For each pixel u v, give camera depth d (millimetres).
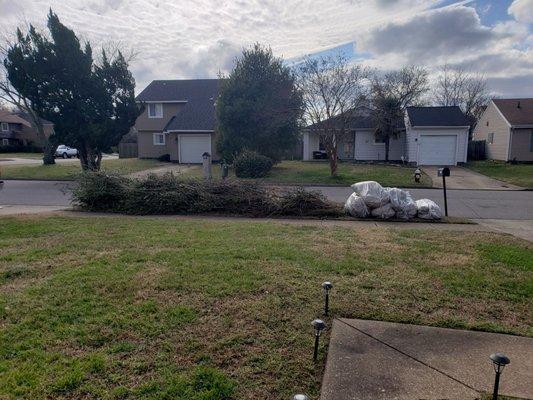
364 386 2590
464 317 3641
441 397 2479
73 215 9148
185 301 3857
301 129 23109
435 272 4793
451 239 6559
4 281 4406
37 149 46406
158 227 7480
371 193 8812
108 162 27734
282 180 18062
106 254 5438
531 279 4586
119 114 19891
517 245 6148
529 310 3818
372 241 6375
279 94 20750
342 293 4113
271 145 21531
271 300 3910
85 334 3217
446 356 2973
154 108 30578
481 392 2529
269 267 4879
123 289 4148
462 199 13078
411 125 24938
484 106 43031
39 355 2900
